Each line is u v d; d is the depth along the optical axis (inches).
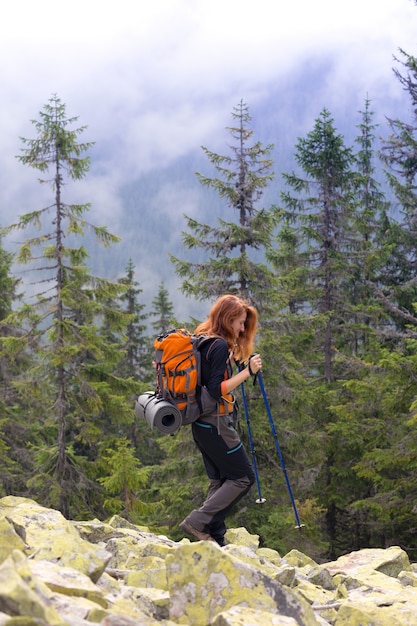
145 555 196.5
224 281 748.6
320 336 990.4
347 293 1155.9
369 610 155.6
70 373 780.6
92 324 792.9
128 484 685.9
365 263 1079.0
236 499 194.4
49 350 738.8
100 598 124.7
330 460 908.0
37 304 751.1
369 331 983.0
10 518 172.9
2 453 872.9
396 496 745.0
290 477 741.9
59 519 175.9
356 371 826.8
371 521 873.5
